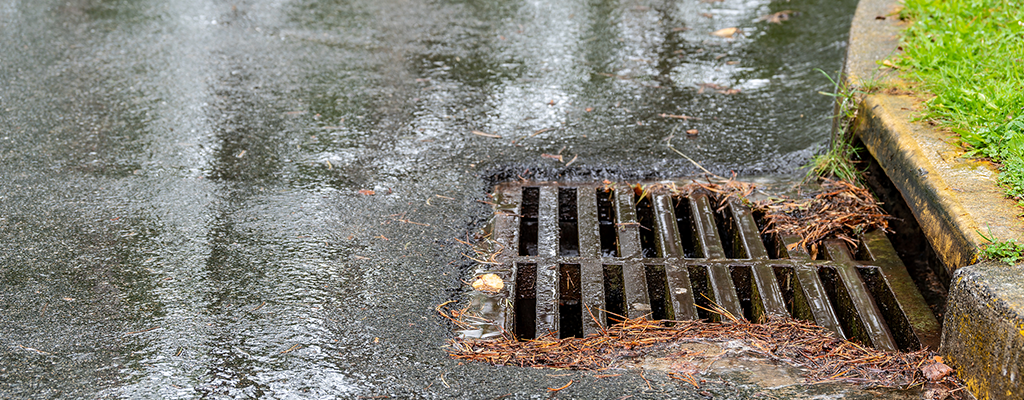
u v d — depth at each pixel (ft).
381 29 19.92
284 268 9.29
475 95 15.58
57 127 13.47
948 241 8.16
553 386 7.28
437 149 13.00
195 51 17.88
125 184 11.44
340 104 14.97
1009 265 7.18
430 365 7.59
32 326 8.02
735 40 19.15
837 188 11.47
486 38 19.34
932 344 8.08
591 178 12.14
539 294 8.96
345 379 7.36
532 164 12.44
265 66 17.01
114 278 8.97
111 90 15.33
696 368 7.58
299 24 20.20
